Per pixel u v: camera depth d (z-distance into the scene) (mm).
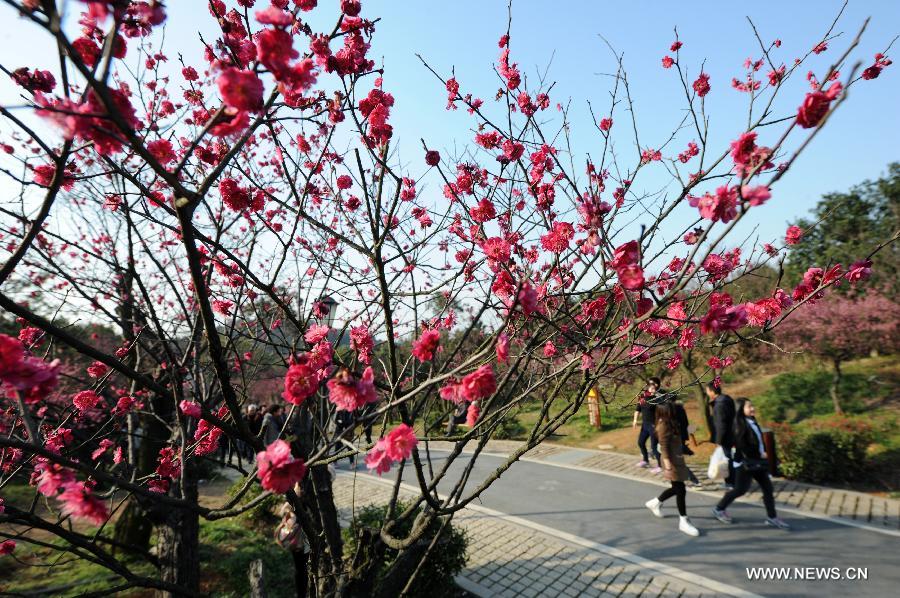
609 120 3459
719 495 6973
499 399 2471
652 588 4629
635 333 2182
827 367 12383
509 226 3092
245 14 1868
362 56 2115
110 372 3133
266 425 2312
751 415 5930
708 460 8656
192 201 1197
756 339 2436
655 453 8414
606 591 4637
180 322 3283
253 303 2979
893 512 6043
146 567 5148
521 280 1460
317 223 2211
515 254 3074
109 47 978
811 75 2689
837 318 10273
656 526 6027
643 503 6922
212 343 1427
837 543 5215
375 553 2553
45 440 2818
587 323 2832
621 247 1654
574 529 6121
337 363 2283
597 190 2914
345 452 1655
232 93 1099
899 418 9078
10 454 2893
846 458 7156
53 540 5703
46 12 888
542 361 2615
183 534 3924
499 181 3045
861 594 4227
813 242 14906
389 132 2207
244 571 5199
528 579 4938
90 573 4980
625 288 1563
